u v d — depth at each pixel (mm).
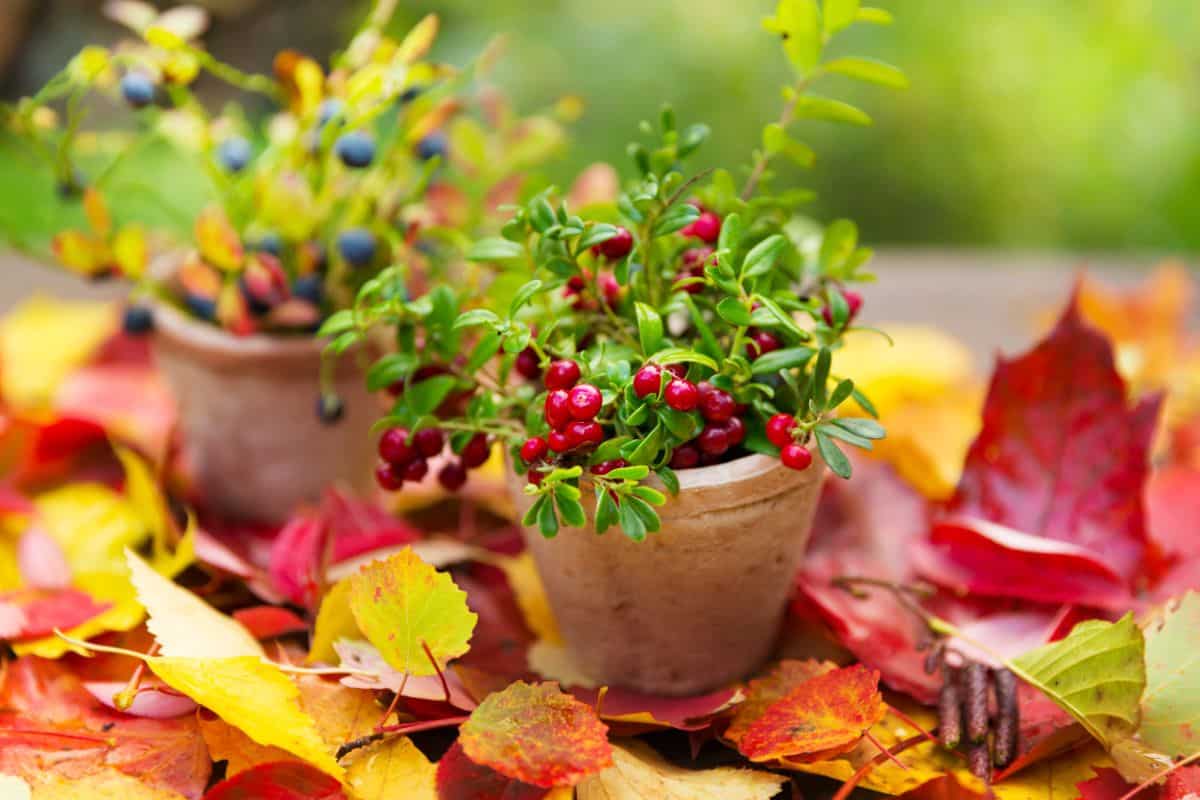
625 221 771
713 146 2277
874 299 1201
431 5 2318
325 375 843
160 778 750
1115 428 825
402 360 782
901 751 765
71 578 823
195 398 862
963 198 2391
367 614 752
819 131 2311
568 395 729
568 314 775
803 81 776
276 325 863
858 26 2387
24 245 870
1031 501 832
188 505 880
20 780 737
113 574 823
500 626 819
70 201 863
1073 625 798
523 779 717
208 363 848
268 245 854
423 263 851
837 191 2350
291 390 853
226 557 820
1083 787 748
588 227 753
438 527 885
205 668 741
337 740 755
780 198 771
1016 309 1176
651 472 742
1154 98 2461
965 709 772
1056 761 762
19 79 1860
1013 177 2402
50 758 753
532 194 819
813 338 771
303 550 820
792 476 753
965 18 2457
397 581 750
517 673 796
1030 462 832
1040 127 2418
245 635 779
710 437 746
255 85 855
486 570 851
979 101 2391
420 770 745
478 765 740
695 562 757
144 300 873
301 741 728
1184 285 1067
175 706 769
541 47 2318
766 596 778
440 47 2301
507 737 729
